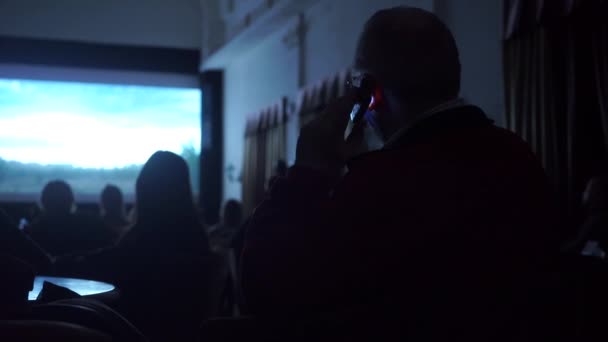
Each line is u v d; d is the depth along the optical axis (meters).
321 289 0.96
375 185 0.99
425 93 1.09
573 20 4.68
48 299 1.26
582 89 4.65
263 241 1.00
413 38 1.08
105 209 5.32
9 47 14.29
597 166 4.61
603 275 0.97
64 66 14.59
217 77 15.37
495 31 5.61
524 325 0.92
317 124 1.10
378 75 1.10
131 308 2.57
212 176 15.19
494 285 0.94
